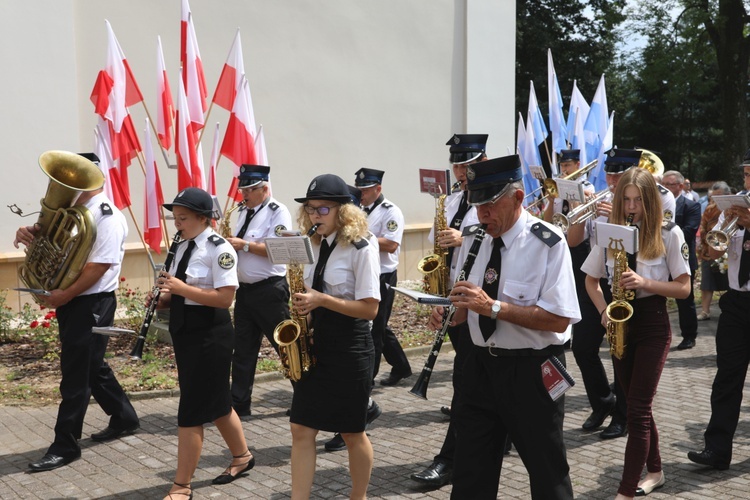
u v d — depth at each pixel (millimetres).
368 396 4020
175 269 4465
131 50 10516
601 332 5566
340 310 3867
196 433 4410
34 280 5074
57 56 9938
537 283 3326
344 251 3975
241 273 6113
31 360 7773
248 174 6293
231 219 11188
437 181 5398
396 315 10328
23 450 5398
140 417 6168
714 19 25109
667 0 26891
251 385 6293
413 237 13344
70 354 5086
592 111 10875
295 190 12055
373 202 6555
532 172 8156
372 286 3920
